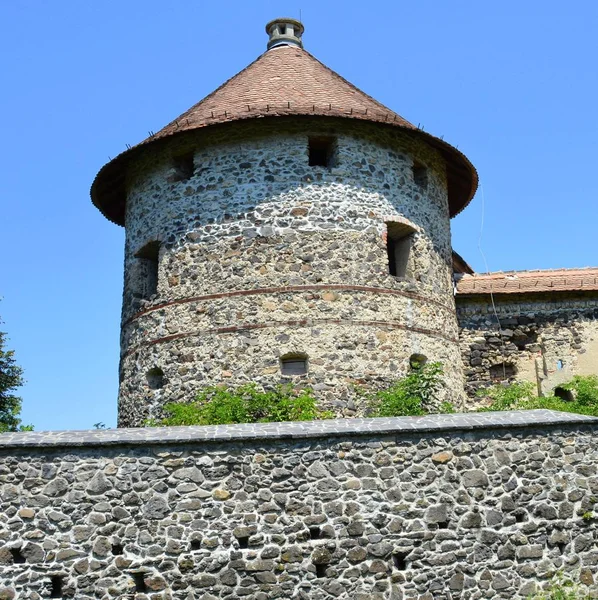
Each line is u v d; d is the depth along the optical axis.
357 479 11.67
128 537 11.17
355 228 18.14
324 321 17.44
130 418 18.62
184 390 17.67
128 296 19.73
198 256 18.20
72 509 11.20
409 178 19.36
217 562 11.17
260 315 17.47
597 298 20.86
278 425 12.15
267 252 17.78
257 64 21.22
